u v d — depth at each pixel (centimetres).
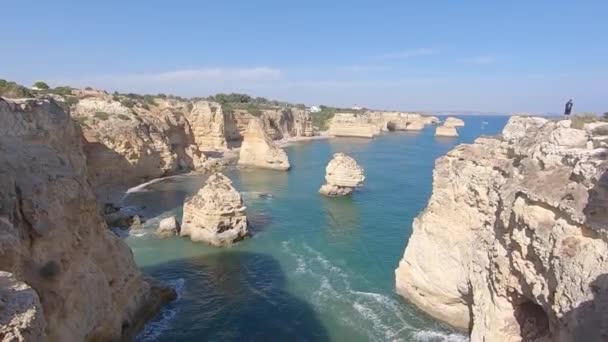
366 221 4897
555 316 1437
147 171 7275
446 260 2559
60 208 2053
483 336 1948
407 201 5806
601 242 1263
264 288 3158
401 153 11294
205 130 11025
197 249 4019
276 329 2580
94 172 6228
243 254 3881
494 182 2155
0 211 1636
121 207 5509
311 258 3759
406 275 2905
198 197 4322
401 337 2450
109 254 2495
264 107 16588
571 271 1318
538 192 1577
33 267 1752
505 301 1827
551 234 1452
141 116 7912
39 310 1138
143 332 2547
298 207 5584
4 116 3191
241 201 4338
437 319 2641
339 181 6103
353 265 3575
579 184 1434
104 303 2214
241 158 9356
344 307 2834
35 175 1978
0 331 984
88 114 7162
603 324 1177
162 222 4462
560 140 1706
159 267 3581
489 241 2038
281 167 8812
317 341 2444
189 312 2798
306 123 17125
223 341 2458
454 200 2600
